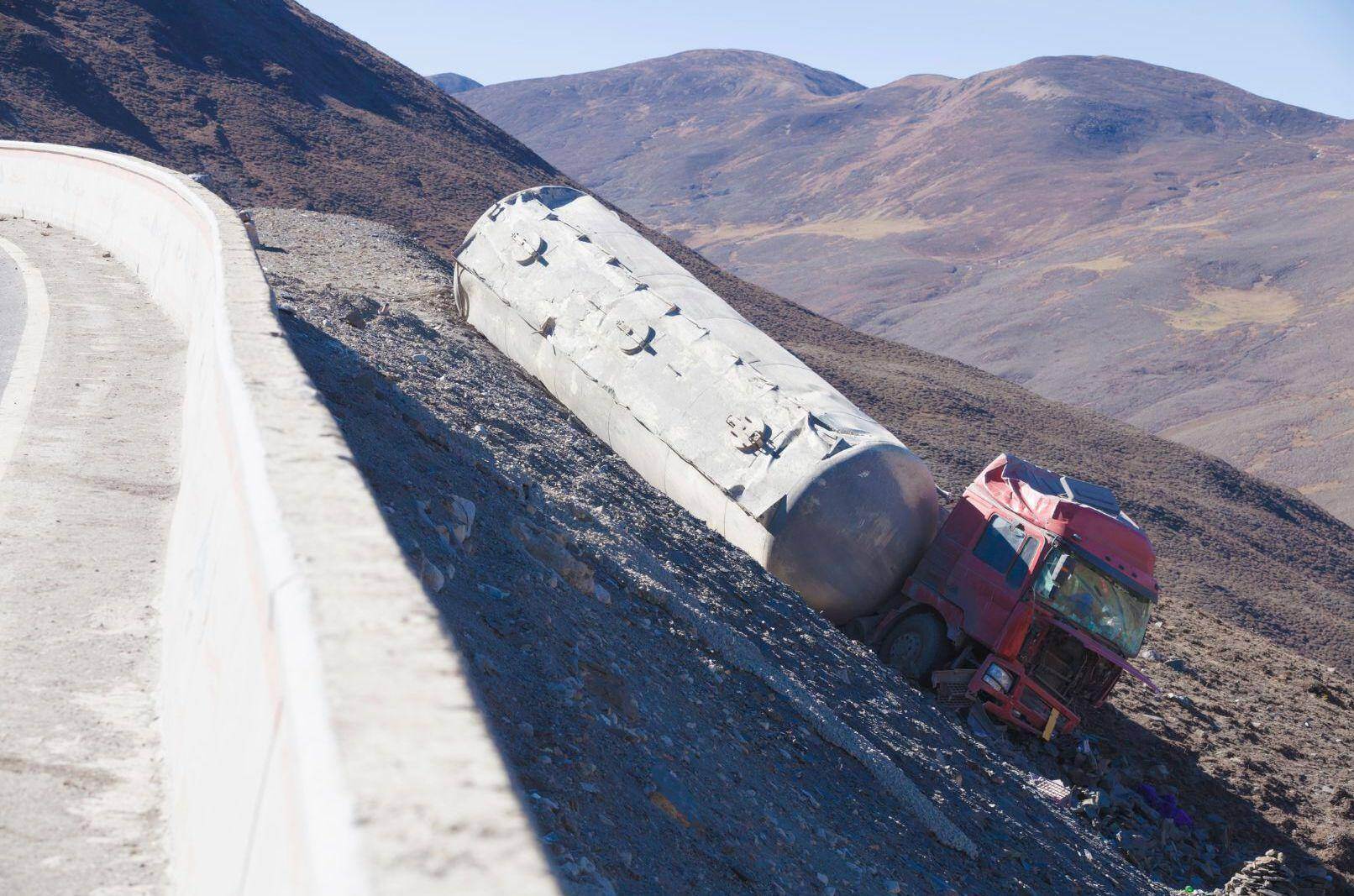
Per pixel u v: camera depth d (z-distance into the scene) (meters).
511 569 6.91
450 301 21.61
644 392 15.83
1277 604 65.12
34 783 3.22
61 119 61.88
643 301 17.27
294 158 71.62
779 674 9.14
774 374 15.52
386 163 77.50
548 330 17.83
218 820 2.35
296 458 2.40
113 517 5.65
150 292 12.98
